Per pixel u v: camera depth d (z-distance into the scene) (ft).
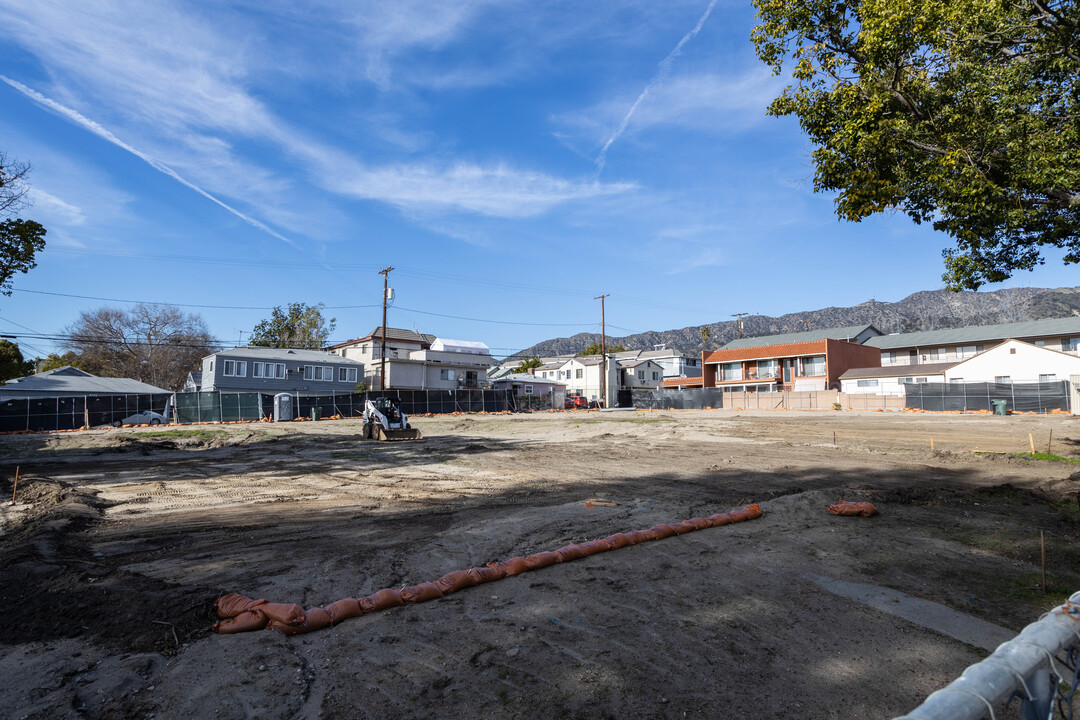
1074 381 106.83
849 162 33.04
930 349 209.15
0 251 56.08
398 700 12.00
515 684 12.64
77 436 92.48
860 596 18.08
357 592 18.58
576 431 93.40
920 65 31.94
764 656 14.05
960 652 14.38
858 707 11.85
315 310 257.55
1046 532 25.80
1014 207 30.63
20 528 28.81
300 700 12.00
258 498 37.55
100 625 15.64
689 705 11.85
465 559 22.43
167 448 74.69
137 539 26.09
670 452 61.82
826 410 144.66
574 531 26.86
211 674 13.03
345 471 50.65
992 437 69.87
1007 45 30.58
